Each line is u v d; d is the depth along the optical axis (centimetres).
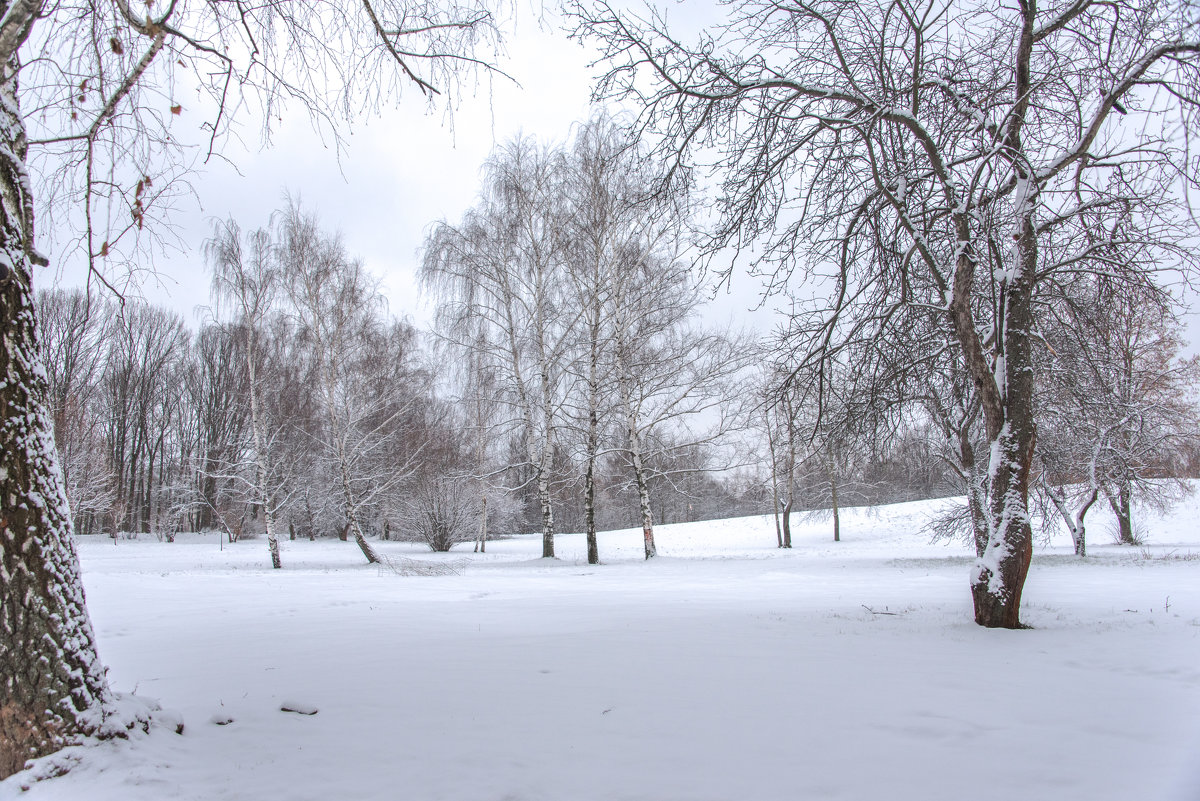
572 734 389
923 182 841
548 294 2378
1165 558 1877
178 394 4547
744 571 1827
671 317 2231
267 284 2342
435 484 3209
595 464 2461
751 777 324
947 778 320
